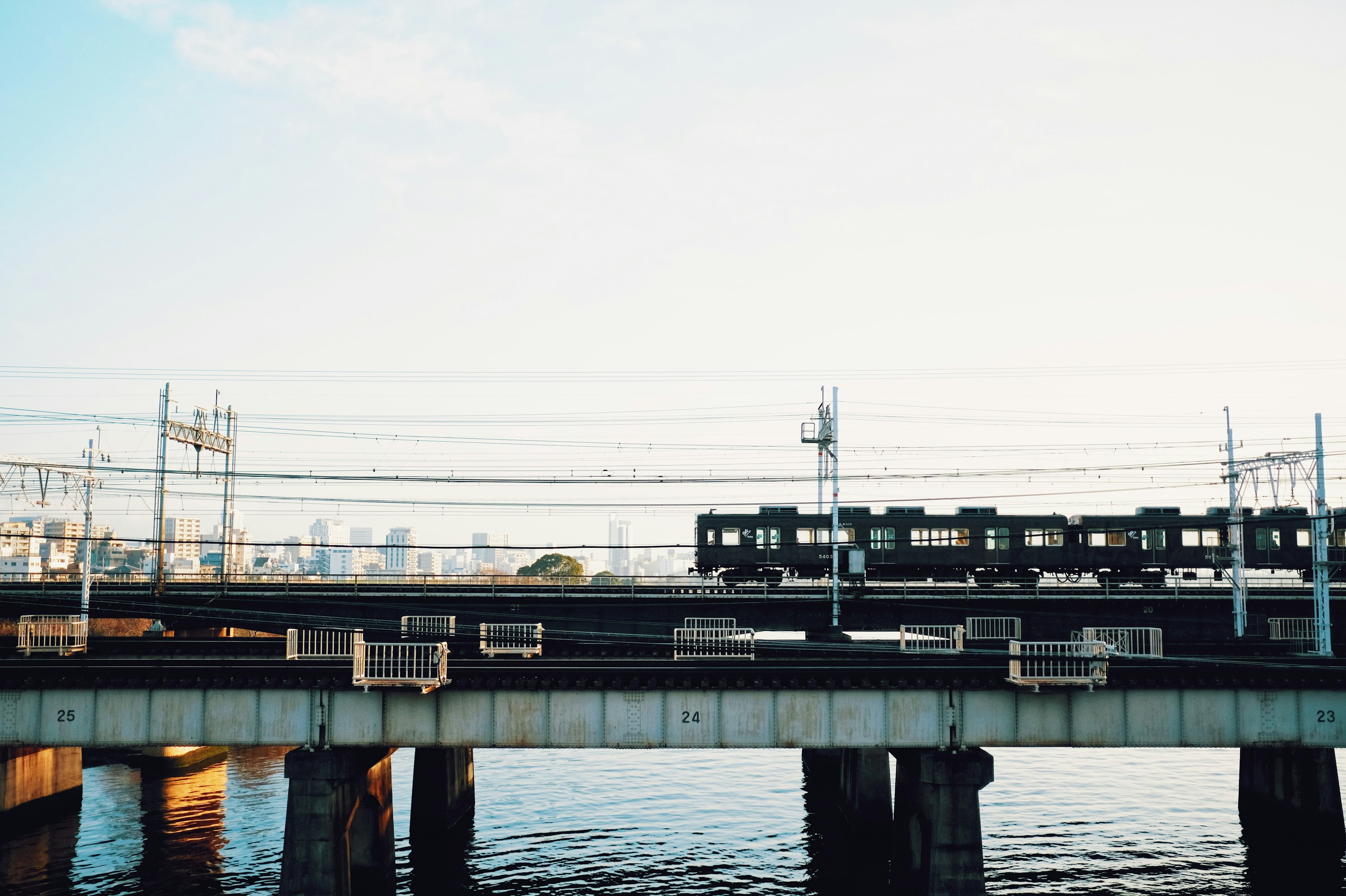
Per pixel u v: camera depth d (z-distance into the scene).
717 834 48.31
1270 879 40.78
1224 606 61.72
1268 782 48.81
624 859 43.97
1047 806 53.56
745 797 56.62
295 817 33.19
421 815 47.66
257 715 34.25
